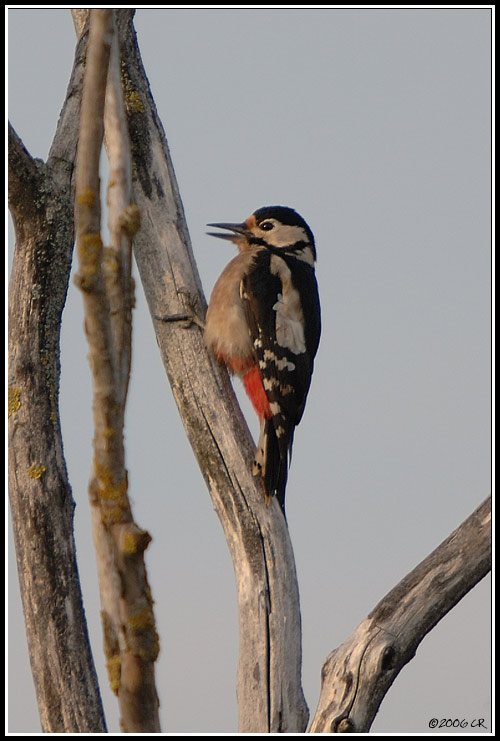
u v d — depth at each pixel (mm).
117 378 7188
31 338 9961
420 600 9898
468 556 9953
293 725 10031
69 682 9406
